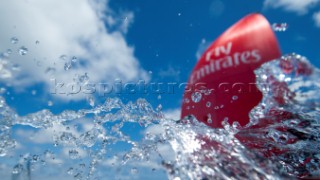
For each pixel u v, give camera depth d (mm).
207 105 2035
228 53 1977
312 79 1822
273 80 1869
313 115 2025
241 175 1615
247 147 1954
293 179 1524
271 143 2168
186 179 1612
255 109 1879
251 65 1895
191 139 1974
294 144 2203
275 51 1906
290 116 2027
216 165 1700
